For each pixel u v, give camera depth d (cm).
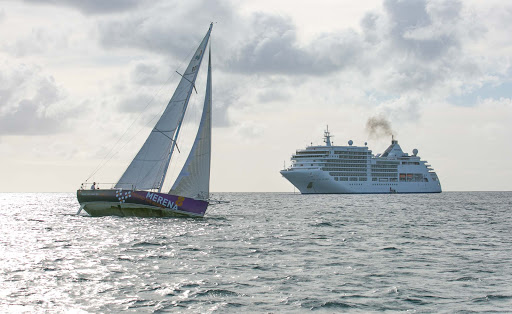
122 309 1816
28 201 17250
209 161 5134
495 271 2545
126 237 3853
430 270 2566
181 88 5222
